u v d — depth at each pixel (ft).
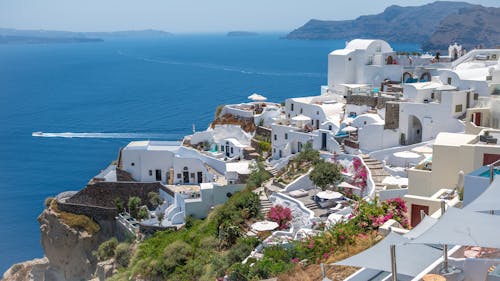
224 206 231.91
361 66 338.95
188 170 309.83
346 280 88.07
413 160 225.15
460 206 120.88
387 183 203.82
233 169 283.59
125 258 245.45
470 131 198.18
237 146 320.29
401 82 318.24
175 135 573.33
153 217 275.59
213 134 340.80
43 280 287.48
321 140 277.85
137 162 313.73
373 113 270.87
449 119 237.66
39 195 410.31
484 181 108.99
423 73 311.06
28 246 328.29
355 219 144.05
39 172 468.75
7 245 329.93
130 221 270.05
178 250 211.61
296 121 305.53
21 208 385.50
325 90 368.89
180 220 261.65
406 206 136.26
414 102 251.60
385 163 235.40
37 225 355.97
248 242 183.93
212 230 219.20
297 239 166.20
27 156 523.29
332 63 349.41
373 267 73.46
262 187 252.21
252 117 352.08
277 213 206.28
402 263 76.79
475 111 230.48
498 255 85.71
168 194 286.25
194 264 197.47
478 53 324.39
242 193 242.58
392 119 250.16
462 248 86.84
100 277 250.57
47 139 590.55
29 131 635.66
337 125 278.05
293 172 253.44
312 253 139.95
